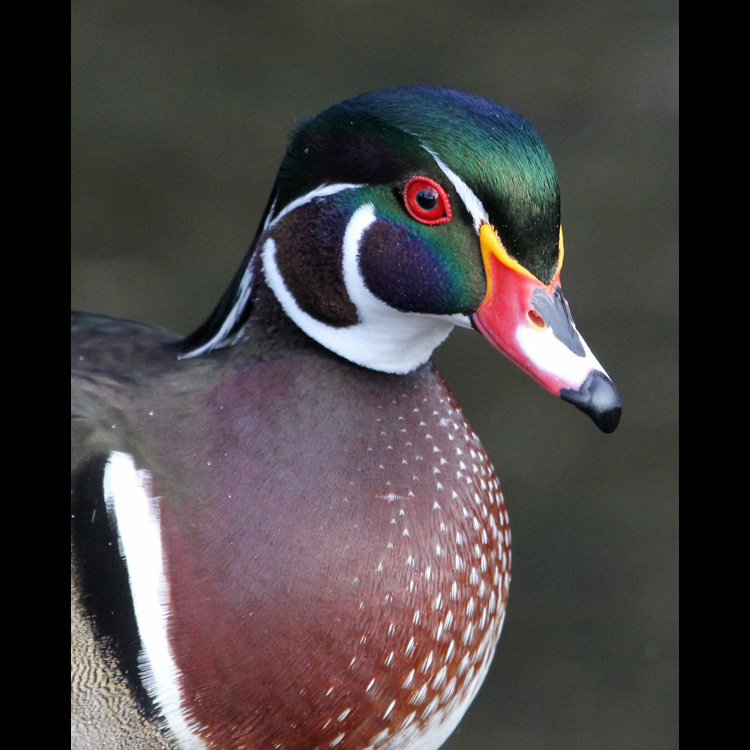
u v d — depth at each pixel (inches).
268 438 132.4
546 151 128.9
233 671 128.5
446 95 129.7
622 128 383.2
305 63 397.7
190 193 356.8
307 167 133.3
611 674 264.1
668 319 331.0
